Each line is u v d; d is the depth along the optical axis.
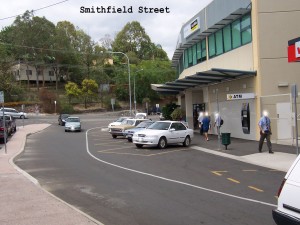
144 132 23.05
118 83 91.44
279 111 22.91
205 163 16.75
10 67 72.62
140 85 90.00
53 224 7.56
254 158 17.44
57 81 87.62
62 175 14.20
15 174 13.84
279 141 22.44
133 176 13.72
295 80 23.11
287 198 5.91
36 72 87.44
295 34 23.17
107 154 20.72
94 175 14.05
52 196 10.14
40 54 85.62
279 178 13.01
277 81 23.12
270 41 23.27
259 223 7.92
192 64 35.59
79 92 81.44
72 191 11.33
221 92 28.86
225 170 14.83
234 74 24.86
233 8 25.53
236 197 10.28
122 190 11.34
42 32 86.75
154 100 92.00
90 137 33.41
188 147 23.20
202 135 30.22
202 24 31.45
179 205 9.51
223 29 28.30
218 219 8.26
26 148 24.92
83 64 94.75
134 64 101.25
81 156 20.08
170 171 14.75
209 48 31.14
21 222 7.74
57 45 86.81
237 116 26.42
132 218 8.45
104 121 60.16
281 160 16.50
